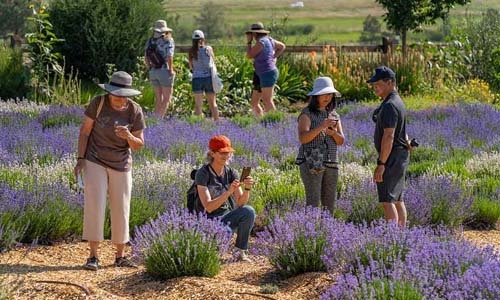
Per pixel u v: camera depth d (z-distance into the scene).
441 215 13.11
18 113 21.11
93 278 9.46
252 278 9.57
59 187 12.40
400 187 10.90
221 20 68.75
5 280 8.73
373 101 26.36
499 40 30.00
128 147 10.03
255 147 18.12
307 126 11.20
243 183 10.32
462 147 18.75
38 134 18.03
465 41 30.17
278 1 97.50
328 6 93.06
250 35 22.50
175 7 86.56
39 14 25.80
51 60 25.14
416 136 19.70
